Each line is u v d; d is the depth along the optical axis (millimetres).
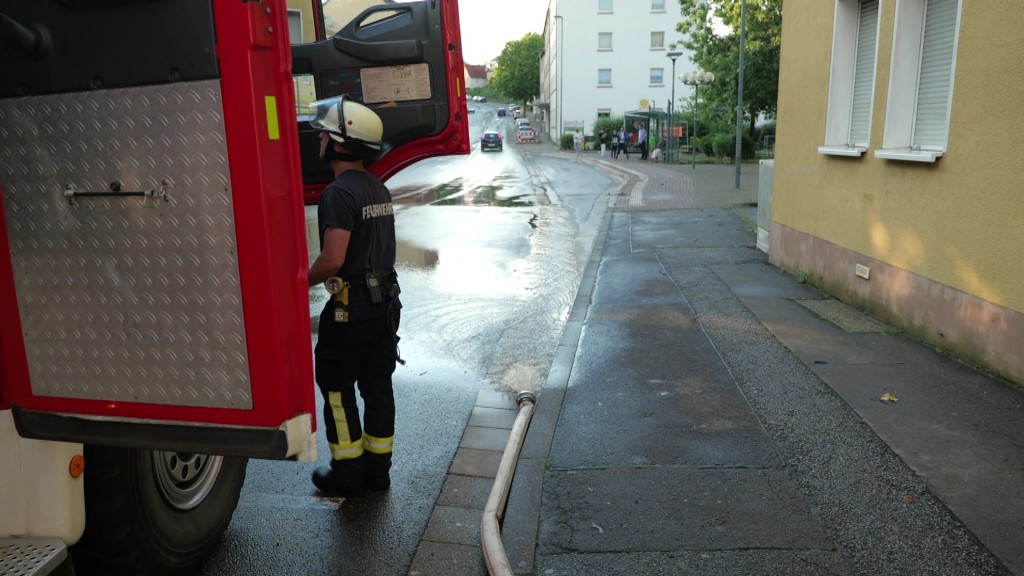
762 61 33375
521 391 5625
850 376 5574
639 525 3555
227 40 2053
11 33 2150
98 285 2289
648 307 8078
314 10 5602
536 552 3359
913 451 4238
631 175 29531
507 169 35688
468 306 8453
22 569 2305
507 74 110625
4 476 2445
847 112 8453
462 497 4004
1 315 2379
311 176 5809
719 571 3174
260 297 2176
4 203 2311
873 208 7465
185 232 2191
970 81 5723
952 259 6051
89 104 2182
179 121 2127
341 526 3701
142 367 2312
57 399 2404
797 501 3736
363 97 5477
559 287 9500
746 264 10773
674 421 4812
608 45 61594
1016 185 5191
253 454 2279
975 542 3318
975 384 5328
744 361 6027
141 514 2842
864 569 3154
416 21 5320
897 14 6863
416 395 5602
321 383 3818
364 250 3650
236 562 3385
